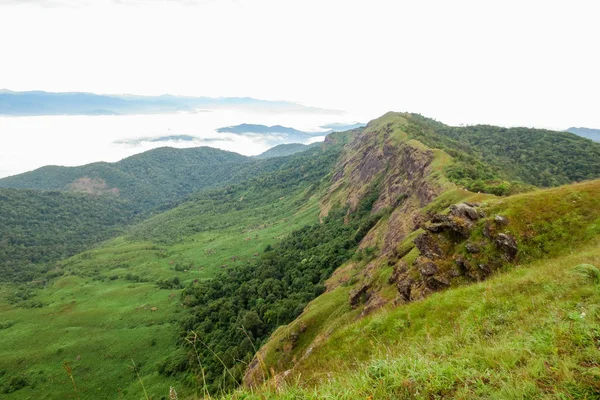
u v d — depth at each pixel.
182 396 77.81
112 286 170.38
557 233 22.83
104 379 95.31
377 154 174.75
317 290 86.25
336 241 123.50
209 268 181.38
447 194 61.19
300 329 57.38
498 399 5.06
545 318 9.01
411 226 70.75
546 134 193.75
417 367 6.75
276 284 107.56
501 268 22.66
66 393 91.94
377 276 49.22
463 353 7.65
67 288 172.38
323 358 16.41
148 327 120.44
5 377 99.50
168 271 183.88
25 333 123.44
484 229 25.58
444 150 109.75
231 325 93.81
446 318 13.84
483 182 69.56
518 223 24.80
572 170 148.62
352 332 17.44
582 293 10.12
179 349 102.56
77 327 125.75
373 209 130.38
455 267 24.98
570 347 6.18
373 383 6.55
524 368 5.73
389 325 16.05
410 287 27.61
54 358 106.06
